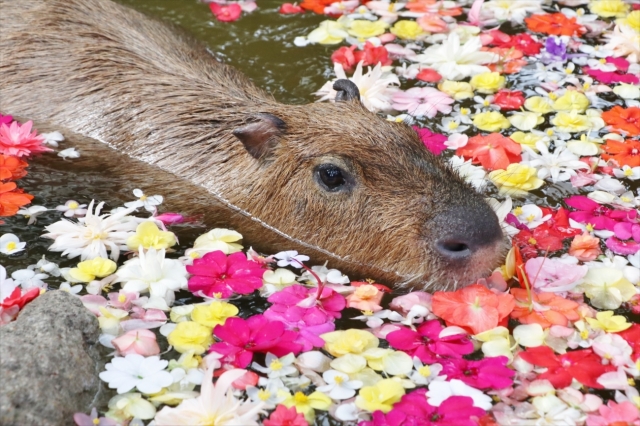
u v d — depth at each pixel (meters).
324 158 1.09
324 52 1.41
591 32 1.44
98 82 1.24
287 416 0.89
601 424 0.90
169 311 1.01
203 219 1.14
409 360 0.96
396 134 1.09
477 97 1.31
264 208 1.13
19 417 0.87
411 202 1.05
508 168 1.18
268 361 0.95
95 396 0.93
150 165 1.20
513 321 1.01
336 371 0.95
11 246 1.07
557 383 0.94
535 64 1.38
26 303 0.98
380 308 1.02
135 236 1.08
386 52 1.37
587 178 1.18
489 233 1.02
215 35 1.44
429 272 1.04
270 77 1.36
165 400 0.92
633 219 1.12
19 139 1.19
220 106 1.20
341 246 1.09
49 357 0.90
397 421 0.90
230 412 0.89
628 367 0.95
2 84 1.27
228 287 1.03
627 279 1.05
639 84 1.33
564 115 1.26
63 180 1.18
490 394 0.93
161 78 1.24
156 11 1.48
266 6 1.50
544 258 1.06
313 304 1.01
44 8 1.30
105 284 1.03
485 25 1.46
